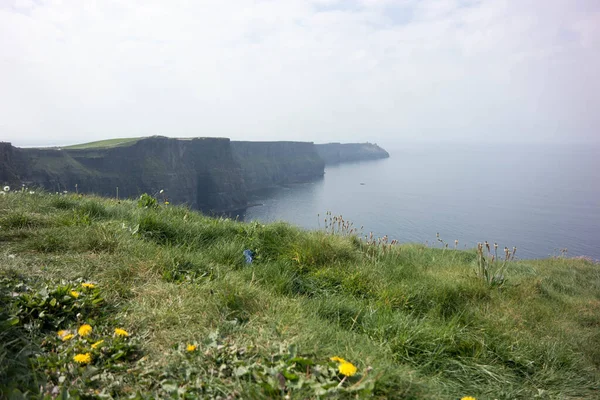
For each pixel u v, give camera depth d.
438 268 6.90
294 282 5.06
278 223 7.11
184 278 4.33
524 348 3.85
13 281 3.45
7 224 5.27
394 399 2.32
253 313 3.62
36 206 6.29
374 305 4.42
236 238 6.30
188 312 3.39
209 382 2.30
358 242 7.19
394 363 3.03
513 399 3.08
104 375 2.35
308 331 3.21
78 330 2.92
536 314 5.10
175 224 6.28
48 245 4.71
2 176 59.22
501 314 4.72
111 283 3.90
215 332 3.00
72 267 4.16
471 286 5.43
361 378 2.29
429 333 3.69
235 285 4.06
